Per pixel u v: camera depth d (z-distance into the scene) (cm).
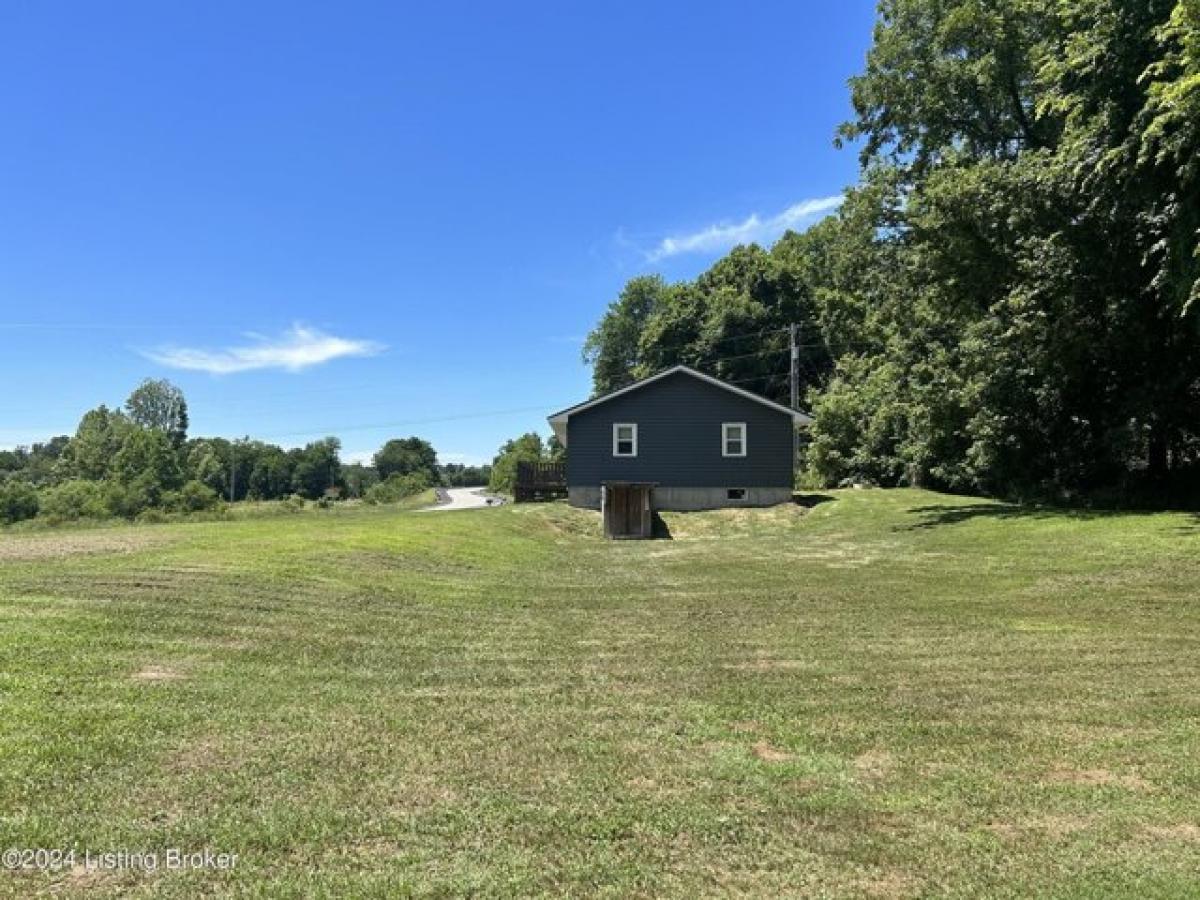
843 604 1036
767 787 436
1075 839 382
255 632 747
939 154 2533
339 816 386
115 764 433
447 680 639
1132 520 1617
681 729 529
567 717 549
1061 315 1906
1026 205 1950
